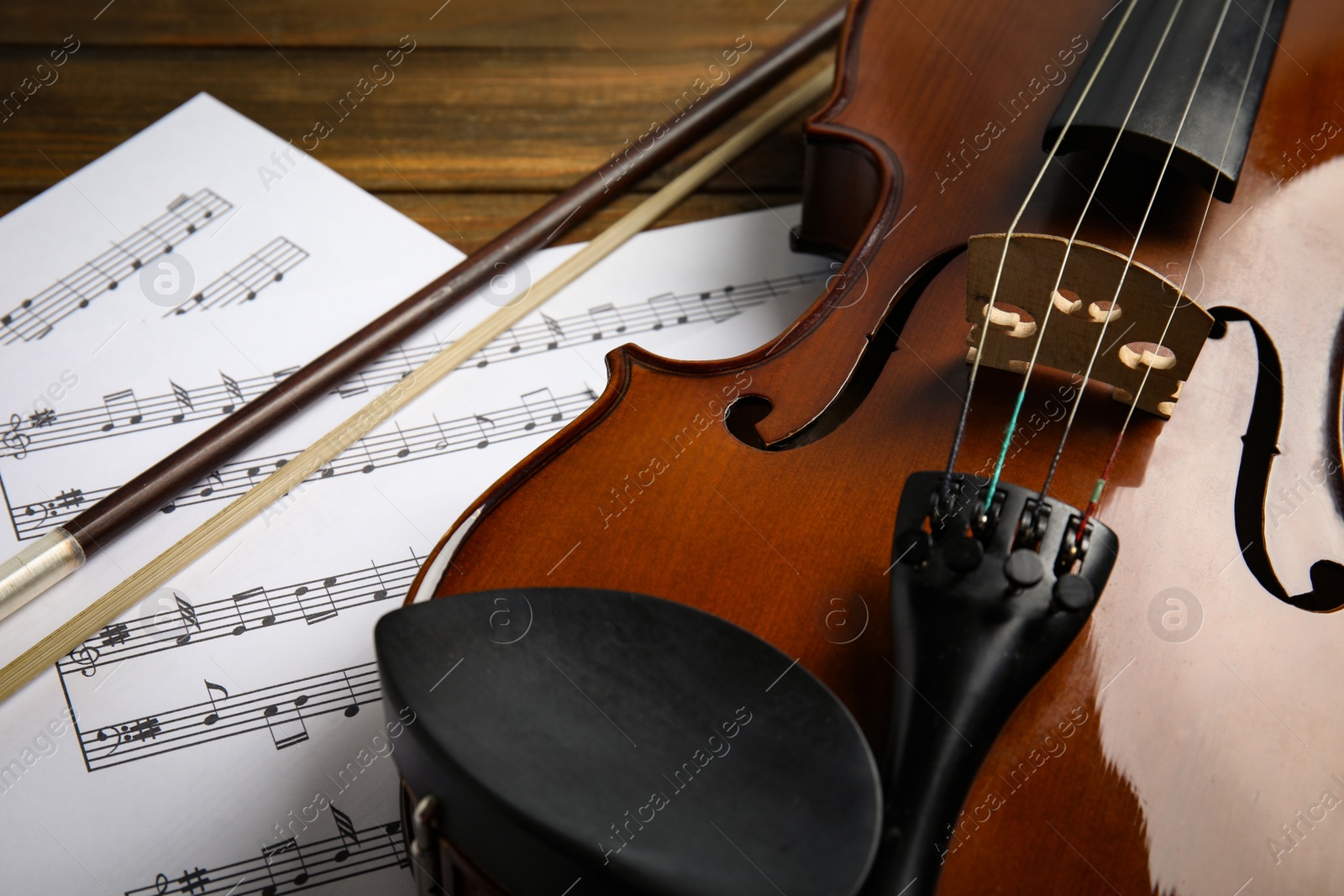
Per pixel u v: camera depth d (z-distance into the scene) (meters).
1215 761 0.38
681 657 0.36
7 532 0.46
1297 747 0.38
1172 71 0.47
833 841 0.34
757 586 0.39
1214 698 0.38
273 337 0.51
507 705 0.35
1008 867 0.36
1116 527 0.40
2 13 0.59
